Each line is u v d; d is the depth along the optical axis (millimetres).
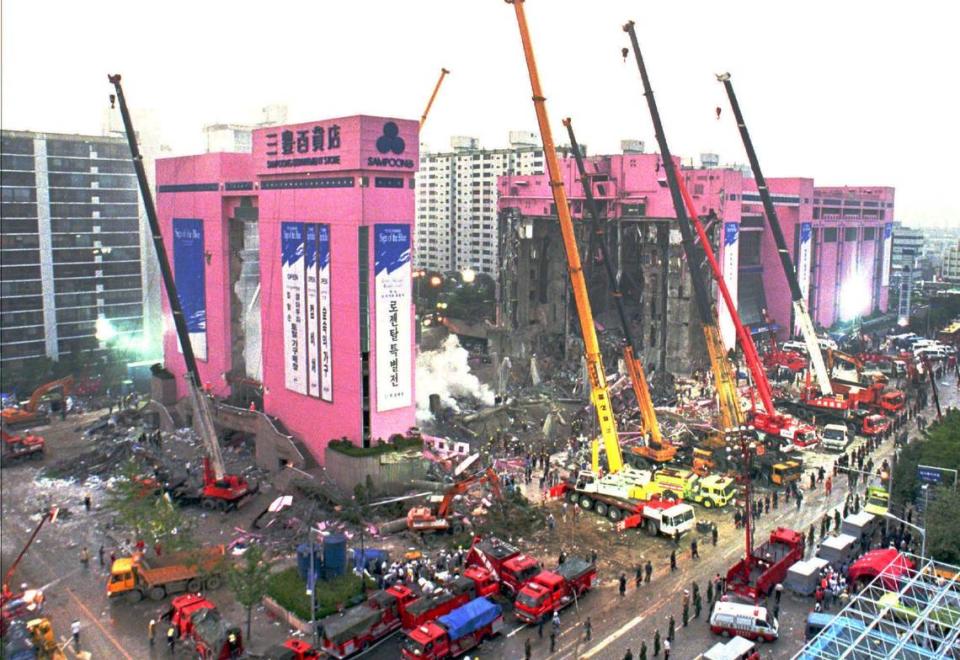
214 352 97875
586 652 49094
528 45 73875
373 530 67250
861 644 42406
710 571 60375
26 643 47750
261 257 86500
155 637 51094
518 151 198500
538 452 88375
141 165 81312
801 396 107000
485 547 58562
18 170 117562
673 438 92812
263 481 80438
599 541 65875
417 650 46406
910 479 70812
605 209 130125
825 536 65812
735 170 123375
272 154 82188
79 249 124438
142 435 93438
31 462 88375
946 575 52469
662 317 126062
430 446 82812
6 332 118562
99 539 66812
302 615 52125
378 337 75438
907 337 159375
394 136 74312
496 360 131875
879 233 192750
